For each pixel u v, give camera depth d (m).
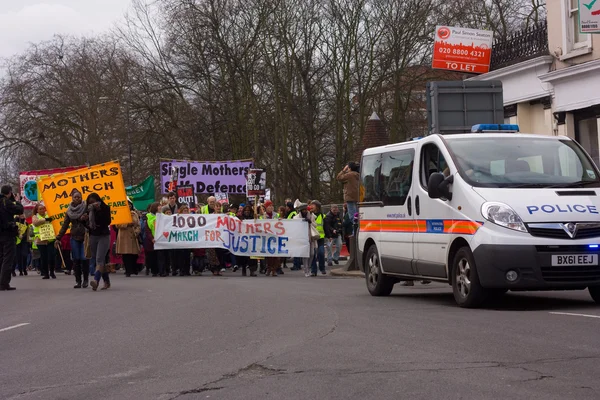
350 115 43.06
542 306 10.87
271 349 7.58
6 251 16.89
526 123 26.66
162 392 5.92
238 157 45.59
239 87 44.66
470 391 5.54
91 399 5.81
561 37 24.17
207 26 42.75
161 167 30.38
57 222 20.12
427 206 11.66
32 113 59.91
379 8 41.84
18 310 12.59
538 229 9.99
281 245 22.47
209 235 22.80
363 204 13.99
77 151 58.62
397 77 41.56
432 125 19.97
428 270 11.65
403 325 8.95
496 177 10.82
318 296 13.42
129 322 10.18
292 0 42.25
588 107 23.42
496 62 28.05
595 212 10.20
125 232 22.56
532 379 5.85
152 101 47.00
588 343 7.35
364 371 6.36
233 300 12.76
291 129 45.53
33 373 6.97
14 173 62.72
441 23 41.78
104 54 57.81
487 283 10.09
